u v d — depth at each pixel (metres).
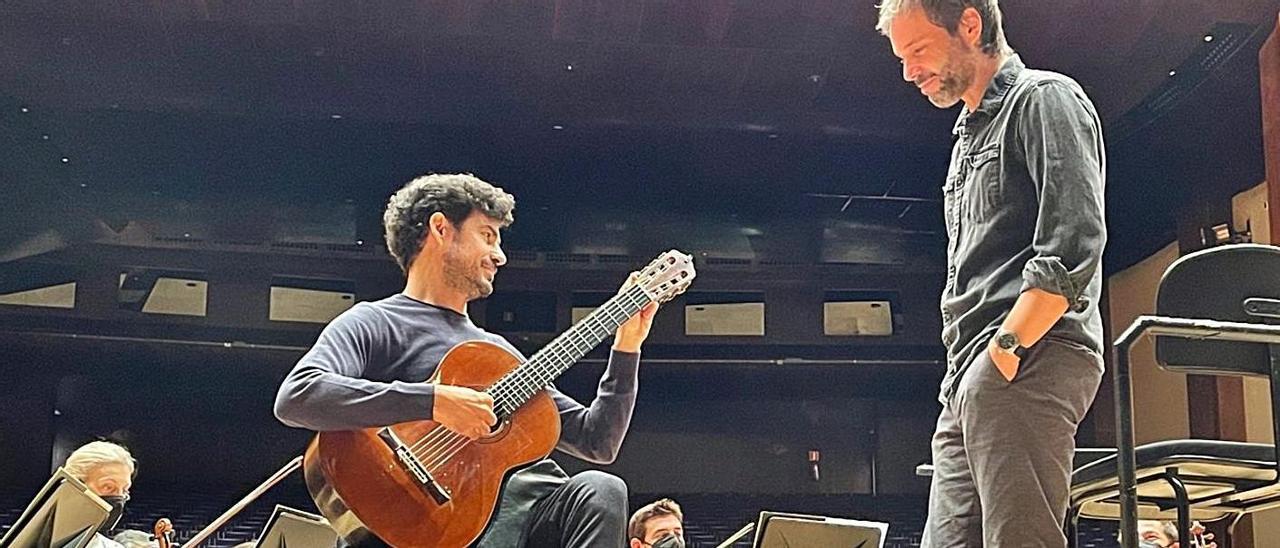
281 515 4.26
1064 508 1.97
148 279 18.00
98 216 17.64
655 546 5.09
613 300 2.52
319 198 18.39
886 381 19.41
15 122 15.52
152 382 18.36
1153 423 15.57
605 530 2.29
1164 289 2.30
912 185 18.33
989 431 1.99
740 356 19.14
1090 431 16.30
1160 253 15.86
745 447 19.59
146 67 14.12
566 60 13.93
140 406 18.36
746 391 19.58
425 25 13.06
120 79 14.39
